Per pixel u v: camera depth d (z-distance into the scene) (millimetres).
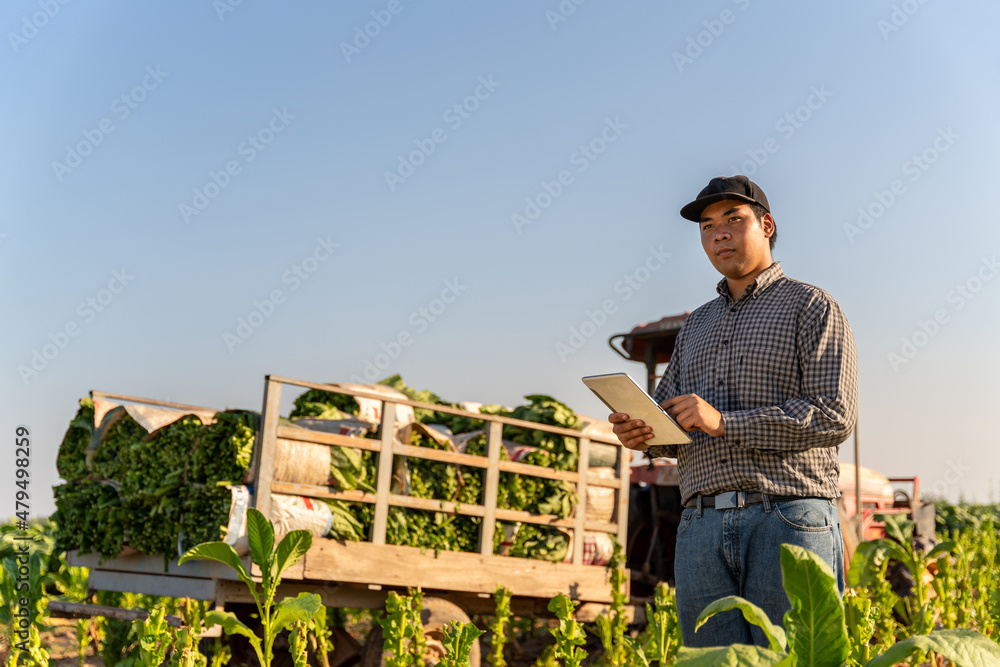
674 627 5723
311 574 5449
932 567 9922
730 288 3592
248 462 5375
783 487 3150
